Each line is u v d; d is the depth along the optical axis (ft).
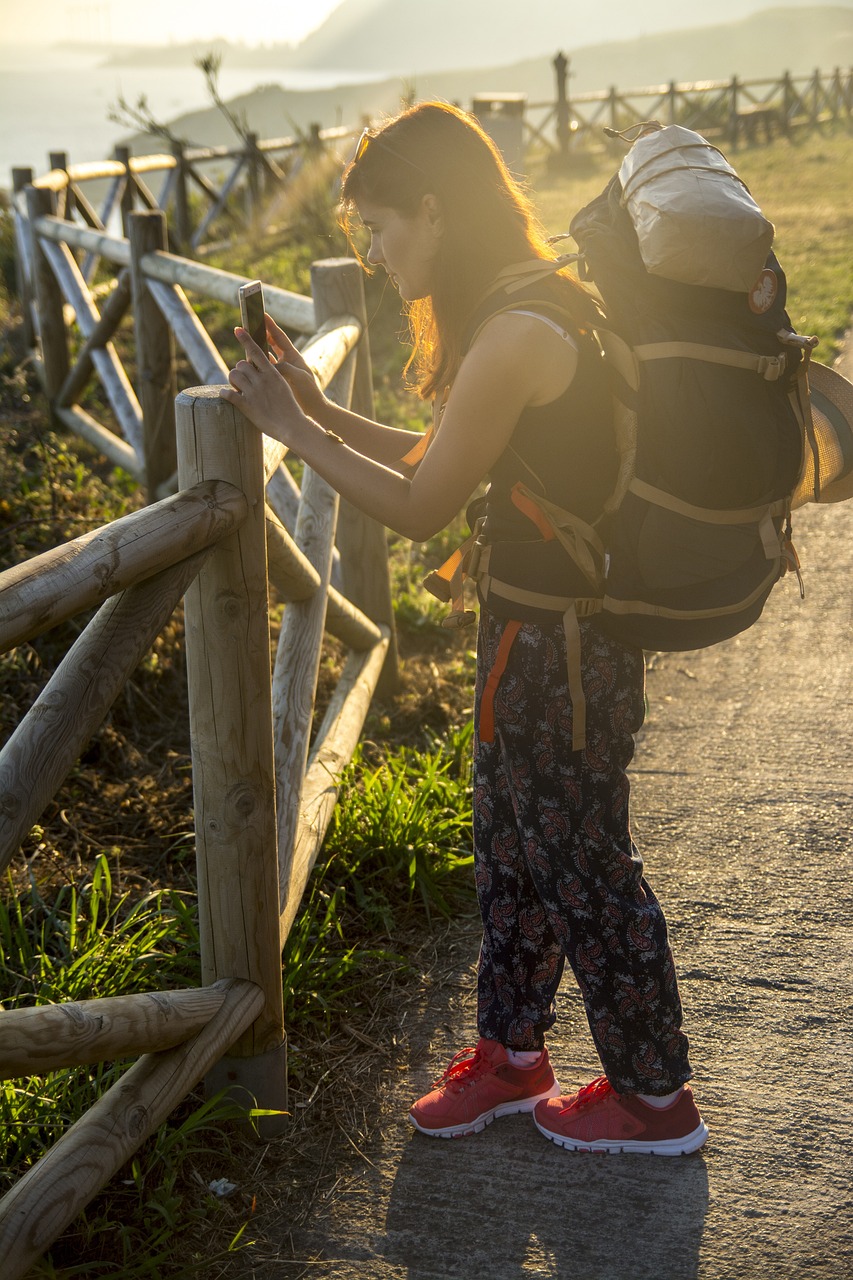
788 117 78.64
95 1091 6.93
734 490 5.46
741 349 5.36
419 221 5.52
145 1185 6.68
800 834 10.39
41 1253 5.28
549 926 6.92
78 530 15.71
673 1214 6.52
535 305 5.34
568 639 5.85
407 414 22.24
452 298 5.63
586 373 5.44
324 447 5.76
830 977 8.50
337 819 9.77
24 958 8.24
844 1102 7.32
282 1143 7.10
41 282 22.16
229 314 27.37
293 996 8.04
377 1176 6.86
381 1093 7.54
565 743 6.10
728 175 5.52
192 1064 6.25
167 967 8.11
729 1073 7.59
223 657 6.25
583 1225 6.47
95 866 9.60
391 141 5.46
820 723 12.44
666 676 13.74
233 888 6.64
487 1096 7.15
